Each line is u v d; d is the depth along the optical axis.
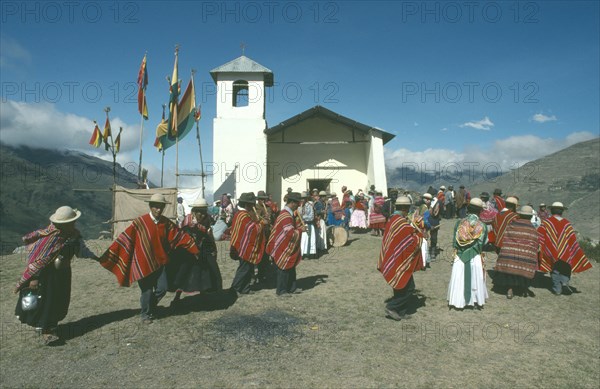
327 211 14.98
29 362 4.71
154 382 4.25
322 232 12.41
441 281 8.90
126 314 6.50
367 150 22.64
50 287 5.20
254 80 22.45
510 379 4.47
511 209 9.38
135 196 15.23
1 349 5.09
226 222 14.38
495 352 5.21
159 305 6.99
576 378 4.54
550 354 5.20
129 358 4.82
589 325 6.33
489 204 13.57
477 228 6.82
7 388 4.13
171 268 6.32
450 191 21.53
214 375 4.41
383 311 6.75
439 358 4.97
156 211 5.91
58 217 5.18
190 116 19.03
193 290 6.29
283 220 7.62
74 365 4.64
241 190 21.44
